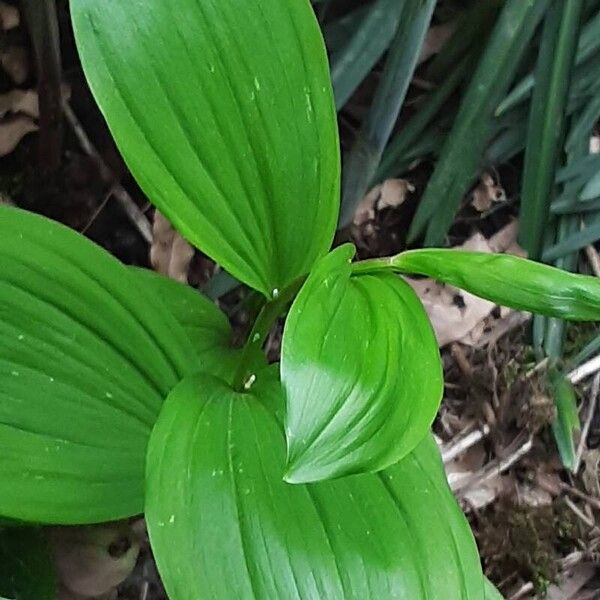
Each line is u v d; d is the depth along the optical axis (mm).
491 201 471
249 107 221
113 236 401
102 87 201
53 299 237
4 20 362
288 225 237
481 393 447
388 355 193
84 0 198
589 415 460
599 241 482
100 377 242
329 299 194
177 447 215
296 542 214
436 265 205
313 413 176
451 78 426
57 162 386
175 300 324
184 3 208
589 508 449
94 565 304
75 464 232
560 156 436
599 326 466
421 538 229
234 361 321
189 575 203
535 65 421
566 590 444
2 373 229
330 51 407
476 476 437
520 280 192
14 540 281
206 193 220
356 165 408
